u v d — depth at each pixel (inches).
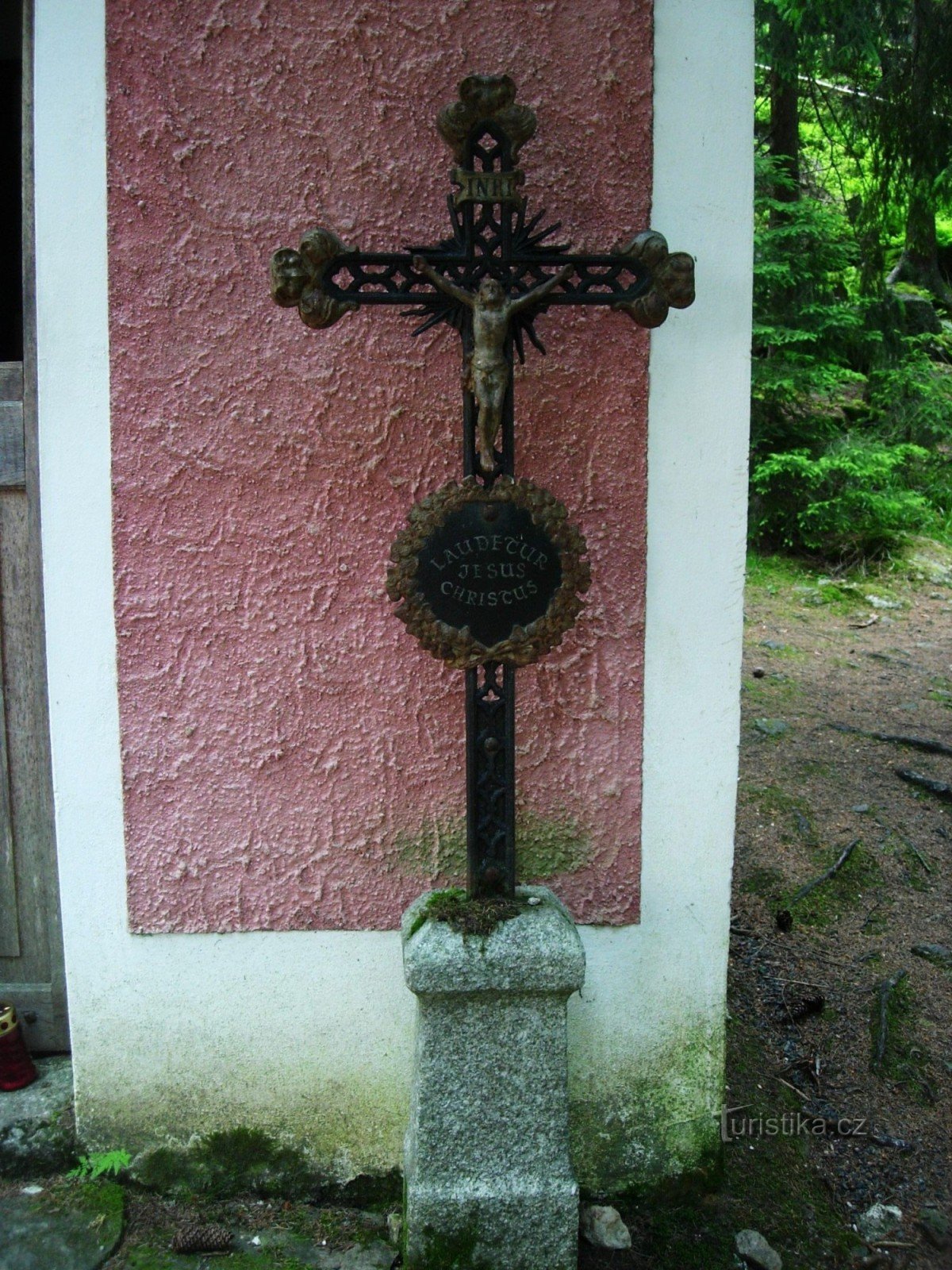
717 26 81.3
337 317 72.1
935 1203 96.1
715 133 82.4
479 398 71.5
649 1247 89.5
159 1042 92.5
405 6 80.6
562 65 81.4
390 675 88.1
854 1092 109.8
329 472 85.5
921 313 365.7
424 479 85.8
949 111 223.5
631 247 71.7
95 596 86.8
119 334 83.5
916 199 246.7
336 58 81.0
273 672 87.9
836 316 263.6
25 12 89.7
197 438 85.0
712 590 87.9
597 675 88.4
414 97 81.6
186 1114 93.4
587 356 84.6
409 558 74.6
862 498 267.0
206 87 81.1
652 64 81.4
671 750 89.7
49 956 104.6
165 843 89.9
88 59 81.0
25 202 92.7
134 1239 88.4
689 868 91.4
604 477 86.0
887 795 169.3
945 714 197.8
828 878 148.2
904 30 224.4
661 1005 93.0
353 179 82.4
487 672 78.5
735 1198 94.9
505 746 79.6
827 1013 122.0
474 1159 81.7
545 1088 81.3
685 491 86.6
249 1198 93.5
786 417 280.8
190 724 88.4
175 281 83.1
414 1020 92.7
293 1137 93.8
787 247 261.1
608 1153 94.0
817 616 249.3
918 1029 119.9
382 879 90.8
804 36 226.4
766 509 274.1
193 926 91.0
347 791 89.6
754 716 196.1
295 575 86.7
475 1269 82.4
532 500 74.6
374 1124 93.7
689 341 84.8
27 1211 90.0
